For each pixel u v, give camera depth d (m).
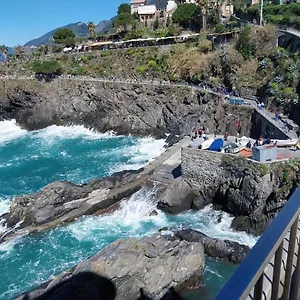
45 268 23.23
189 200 30.38
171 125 52.47
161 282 19.47
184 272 20.20
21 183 37.84
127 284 18.77
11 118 68.62
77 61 69.81
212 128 44.22
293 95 38.41
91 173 39.66
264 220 26.12
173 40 69.31
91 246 25.52
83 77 64.56
